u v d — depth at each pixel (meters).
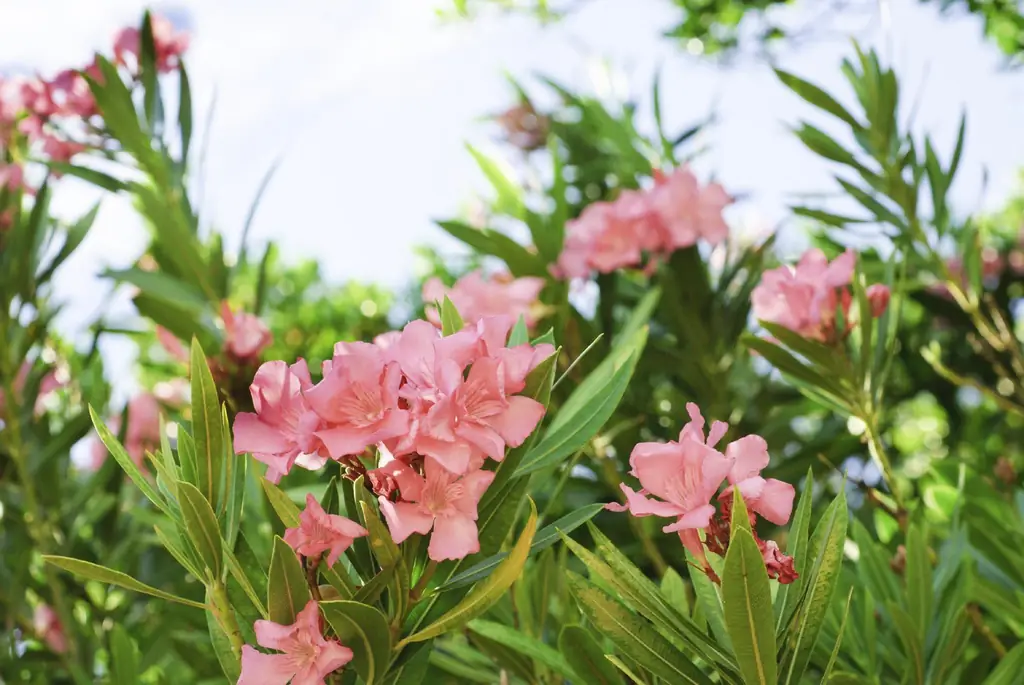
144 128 1.71
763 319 1.27
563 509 1.51
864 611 1.14
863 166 1.52
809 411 1.89
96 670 1.61
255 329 1.48
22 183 1.72
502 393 0.88
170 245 1.63
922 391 2.20
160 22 1.84
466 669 1.15
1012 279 2.37
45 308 1.64
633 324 1.56
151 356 2.20
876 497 1.24
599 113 2.19
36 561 1.74
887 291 1.26
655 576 1.55
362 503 0.88
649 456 0.90
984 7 2.15
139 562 1.71
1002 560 1.25
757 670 0.87
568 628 0.97
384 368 0.88
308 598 0.89
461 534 0.88
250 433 0.89
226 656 0.95
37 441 1.60
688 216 1.73
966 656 1.24
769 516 0.90
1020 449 2.13
